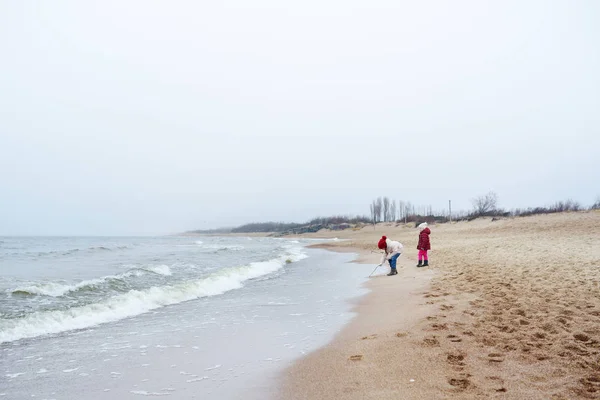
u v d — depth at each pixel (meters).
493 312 7.02
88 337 6.80
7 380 4.78
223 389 4.41
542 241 21.34
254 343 6.34
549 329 5.79
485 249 19.92
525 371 4.28
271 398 4.10
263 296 11.00
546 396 3.64
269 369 5.05
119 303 8.98
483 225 45.91
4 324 7.00
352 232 91.50
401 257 20.91
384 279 13.42
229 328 7.38
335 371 4.82
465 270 12.95
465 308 7.52
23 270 17.03
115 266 18.75
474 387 3.94
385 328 6.78
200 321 7.98
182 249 37.72
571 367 4.33
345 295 10.87
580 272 10.45
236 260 22.25
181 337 6.75
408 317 7.35
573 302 7.34
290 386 4.42
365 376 4.54
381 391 4.05
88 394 4.35
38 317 7.49
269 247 42.09
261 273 16.64
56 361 5.50
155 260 22.53
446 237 36.91
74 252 31.81
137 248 40.31
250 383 4.57
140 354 5.82
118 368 5.21
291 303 9.89
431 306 8.05
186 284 11.48
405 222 83.56
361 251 32.28
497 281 10.16
